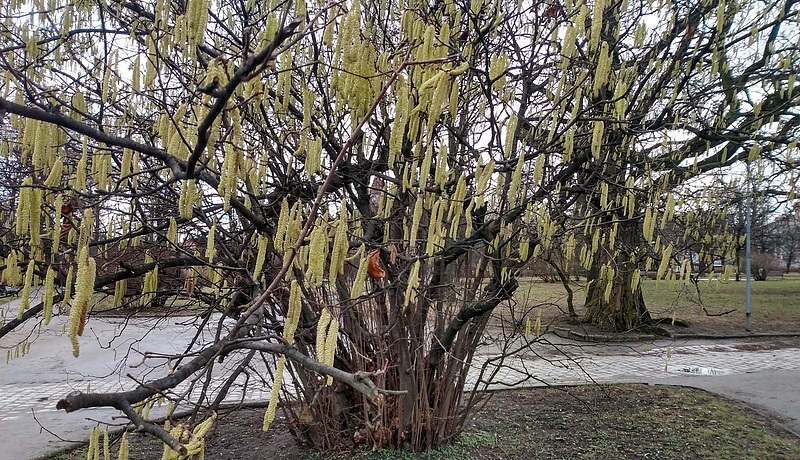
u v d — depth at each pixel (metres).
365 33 2.46
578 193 4.59
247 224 3.90
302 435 5.08
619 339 11.77
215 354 1.97
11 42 3.92
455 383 5.24
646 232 3.35
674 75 4.91
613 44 4.79
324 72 3.78
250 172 2.85
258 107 2.92
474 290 4.82
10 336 12.34
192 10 1.90
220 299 3.69
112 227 3.62
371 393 1.56
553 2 3.91
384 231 3.81
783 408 7.23
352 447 4.94
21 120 2.95
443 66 2.39
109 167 3.24
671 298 17.98
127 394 1.70
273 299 3.79
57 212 2.20
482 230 3.82
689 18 4.93
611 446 5.66
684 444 5.76
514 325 5.07
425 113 2.38
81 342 11.55
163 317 4.76
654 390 7.87
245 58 1.66
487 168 2.61
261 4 3.98
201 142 1.80
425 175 2.29
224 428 6.10
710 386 8.37
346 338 4.83
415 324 4.72
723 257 6.38
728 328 13.90
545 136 4.09
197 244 3.76
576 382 8.42
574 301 17.48
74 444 5.77
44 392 7.91
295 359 1.74
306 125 2.58
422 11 3.60
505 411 6.76
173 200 3.65
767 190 7.79
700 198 6.27
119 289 3.15
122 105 4.12
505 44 4.23
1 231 3.89
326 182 1.86
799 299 19.62
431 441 4.96
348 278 4.46
